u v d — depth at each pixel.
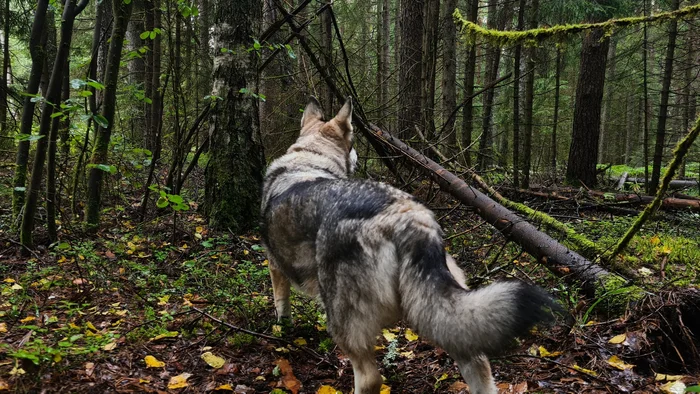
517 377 3.39
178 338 3.92
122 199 7.76
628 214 8.18
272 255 3.82
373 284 2.67
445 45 10.66
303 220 3.23
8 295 4.17
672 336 3.86
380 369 3.67
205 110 7.43
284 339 4.07
